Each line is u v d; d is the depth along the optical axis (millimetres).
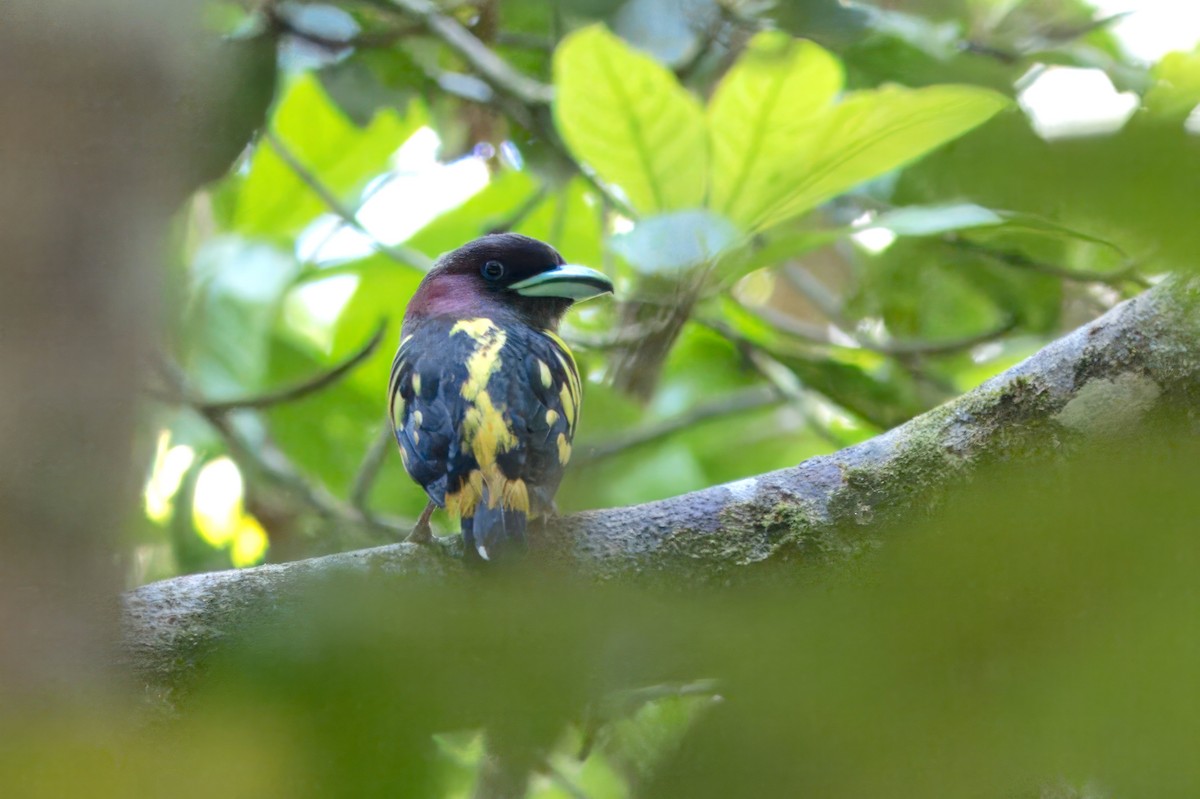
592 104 7953
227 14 9656
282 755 4422
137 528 5582
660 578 6320
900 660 3818
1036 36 11320
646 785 3941
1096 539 3971
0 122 3857
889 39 10375
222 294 12156
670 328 9297
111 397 3996
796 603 4504
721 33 11258
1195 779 3316
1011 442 6281
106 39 3908
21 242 3852
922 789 3611
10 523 3881
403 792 4531
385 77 11469
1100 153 2834
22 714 3941
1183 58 3859
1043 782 3516
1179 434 6129
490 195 13289
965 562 4164
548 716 5348
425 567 6242
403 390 7516
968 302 12047
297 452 12820
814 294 13461
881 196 10391
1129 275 9648
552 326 9531
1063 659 3539
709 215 8203
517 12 12523
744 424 14266
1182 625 3508
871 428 11164
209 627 5750
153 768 4367
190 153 4289
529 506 6570
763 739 3785
